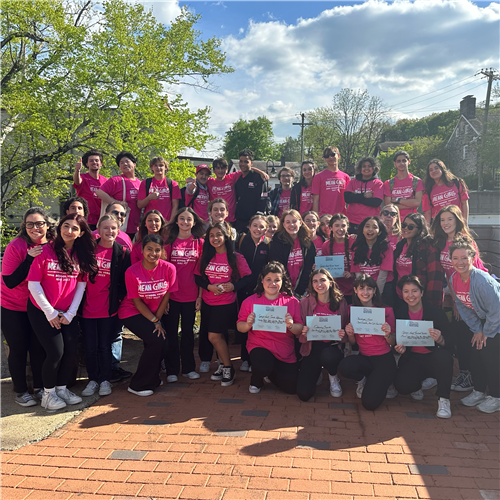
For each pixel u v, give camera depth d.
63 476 2.93
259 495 2.66
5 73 13.89
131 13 14.84
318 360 4.35
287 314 4.30
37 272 3.92
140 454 3.19
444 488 2.71
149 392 4.39
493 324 3.76
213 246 4.71
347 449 3.21
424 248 4.84
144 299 4.45
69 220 4.03
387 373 4.04
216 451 3.21
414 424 3.63
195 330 6.82
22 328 4.14
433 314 4.25
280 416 3.82
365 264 4.89
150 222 4.77
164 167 6.25
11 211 15.38
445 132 52.00
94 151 5.94
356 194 6.23
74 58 12.95
